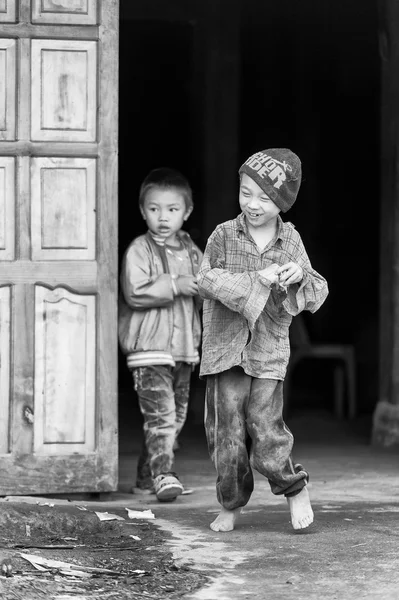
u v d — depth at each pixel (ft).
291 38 45.91
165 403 23.76
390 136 33.55
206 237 42.73
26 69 22.45
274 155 18.86
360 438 35.76
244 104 46.14
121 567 16.93
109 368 22.68
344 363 41.32
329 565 17.04
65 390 22.56
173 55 49.85
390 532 19.35
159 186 24.36
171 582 16.11
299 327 40.42
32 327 22.38
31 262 22.38
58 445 22.53
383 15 33.76
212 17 42.45
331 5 45.42
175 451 32.48
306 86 46.16
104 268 22.62
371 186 46.34
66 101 22.59
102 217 22.63
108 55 22.70
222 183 42.65
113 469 22.75
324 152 46.44
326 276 46.70
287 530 19.57
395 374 33.19
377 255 46.39
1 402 22.33
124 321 24.16
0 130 22.40
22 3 22.43
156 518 20.84
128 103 50.39
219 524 19.51
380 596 15.40
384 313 33.94
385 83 33.91
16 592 14.96
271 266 18.21
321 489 24.59
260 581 16.17
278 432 18.99
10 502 20.36
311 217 46.60
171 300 23.76
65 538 18.93
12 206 22.38
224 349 18.88
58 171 22.53
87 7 22.65
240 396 19.03
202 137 43.37
